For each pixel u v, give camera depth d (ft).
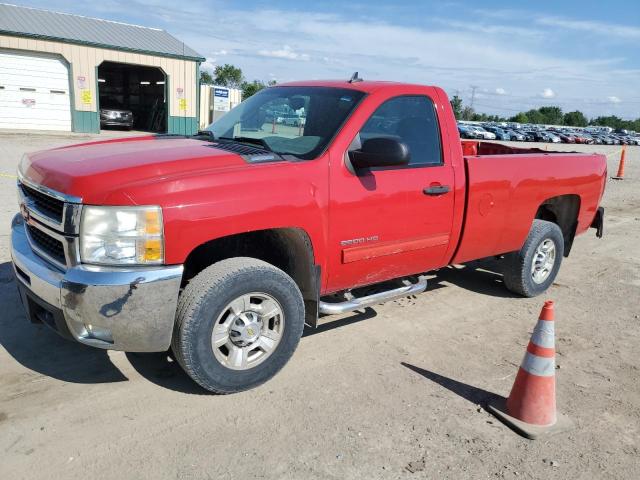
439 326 16.08
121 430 10.30
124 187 9.95
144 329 10.24
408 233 14.01
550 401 11.23
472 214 15.40
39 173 11.32
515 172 16.39
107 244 9.89
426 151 14.43
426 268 15.26
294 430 10.61
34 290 10.73
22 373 12.05
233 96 103.60
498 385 12.80
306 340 14.61
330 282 13.01
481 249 16.37
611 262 24.54
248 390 11.88
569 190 18.51
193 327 10.64
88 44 77.10
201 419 10.79
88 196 9.89
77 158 11.62
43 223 10.86
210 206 10.44
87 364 12.60
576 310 18.12
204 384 11.19
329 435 10.53
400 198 13.51
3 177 36.68
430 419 11.28
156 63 84.23
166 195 10.07
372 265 13.60
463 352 14.44
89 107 79.46
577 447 10.69
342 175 12.47
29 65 74.08
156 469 9.32
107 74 102.37
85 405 11.02
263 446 10.09
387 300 14.33
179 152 11.84
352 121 12.85
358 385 12.42
